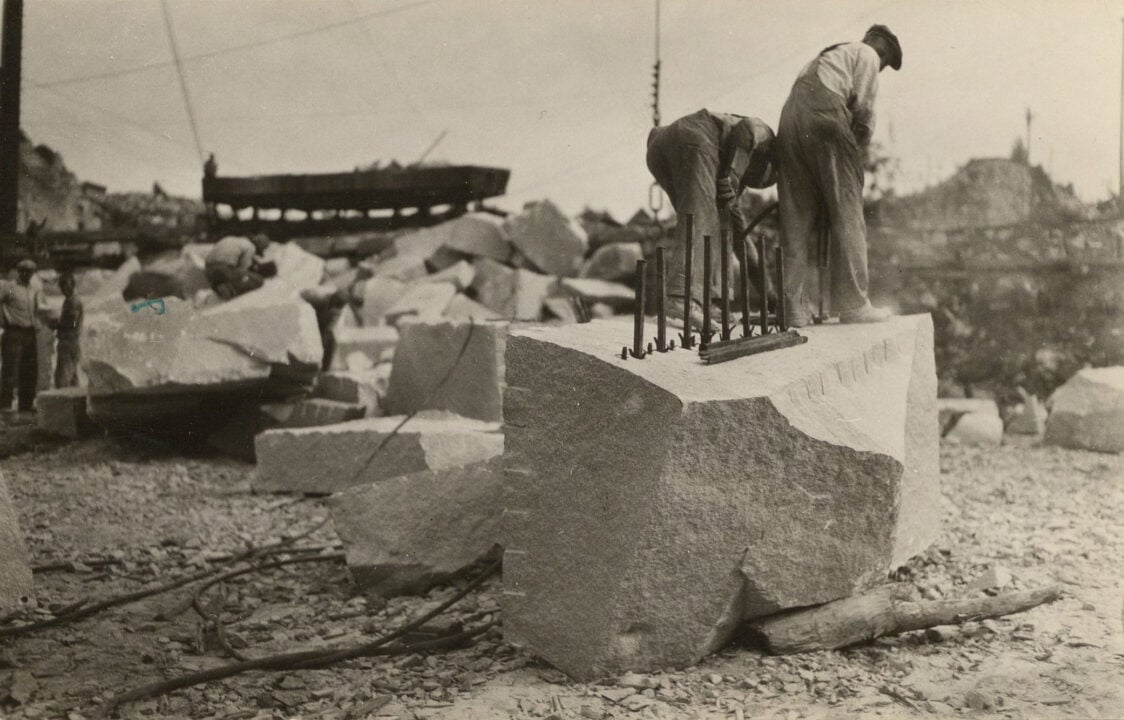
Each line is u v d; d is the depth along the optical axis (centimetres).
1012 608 527
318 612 600
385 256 1939
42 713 430
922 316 671
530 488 475
